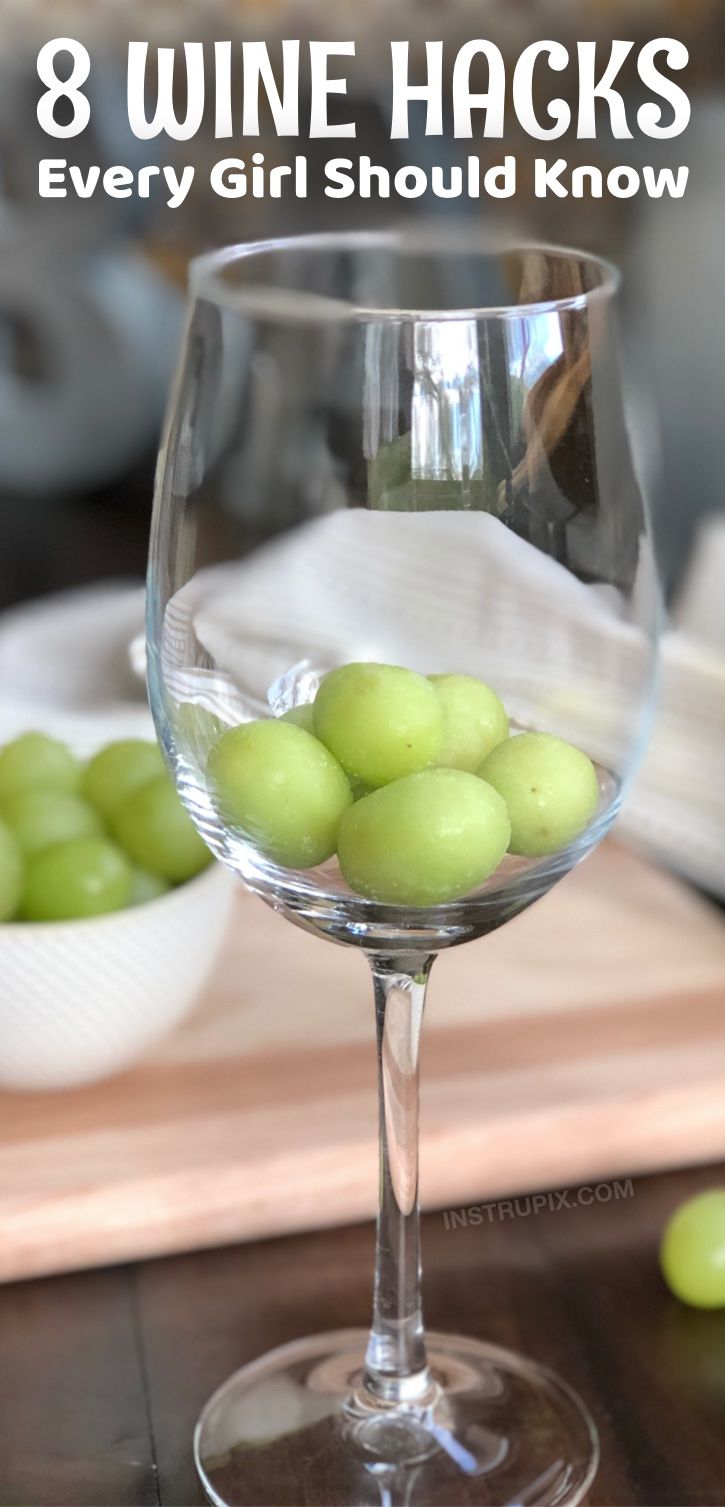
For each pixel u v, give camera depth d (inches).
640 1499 16.4
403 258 35.1
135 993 20.1
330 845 15.2
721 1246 18.2
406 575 15.3
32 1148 19.7
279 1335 18.3
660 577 17.1
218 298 15.3
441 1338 18.3
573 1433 17.1
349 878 15.1
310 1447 16.9
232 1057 21.5
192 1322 18.5
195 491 15.2
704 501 60.4
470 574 15.2
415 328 14.6
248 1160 19.3
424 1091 20.4
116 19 74.7
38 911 20.1
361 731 14.9
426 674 15.4
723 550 30.4
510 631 15.3
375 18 76.0
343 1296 18.8
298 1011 22.5
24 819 20.8
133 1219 19.0
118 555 70.6
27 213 74.4
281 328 26.1
